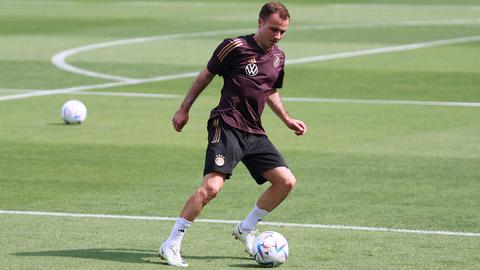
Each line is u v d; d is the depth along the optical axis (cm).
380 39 7212
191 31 7744
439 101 4578
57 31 7788
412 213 2566
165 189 2845
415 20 8650
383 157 3312
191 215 2044
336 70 5625
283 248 2047
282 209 2600
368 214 2550
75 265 2053
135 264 2064
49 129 3834
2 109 4312
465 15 9131
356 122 4012
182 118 2098
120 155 3347
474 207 2638
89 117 4125
